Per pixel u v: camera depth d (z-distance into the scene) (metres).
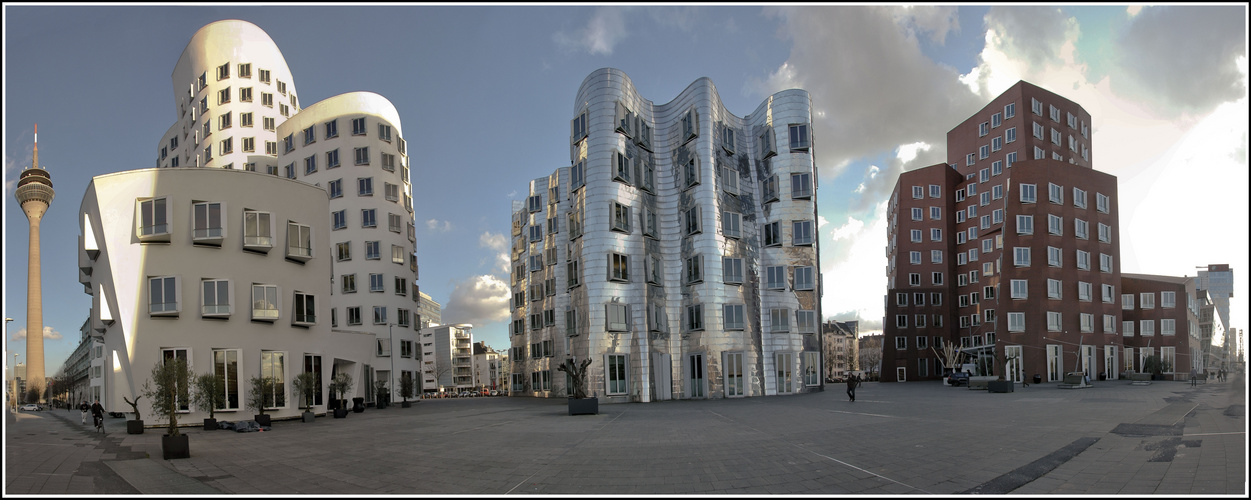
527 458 14.77
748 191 44.44
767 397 39.50
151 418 27.64
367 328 56.88
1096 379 57.31
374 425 26.31
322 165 59.69
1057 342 56.19
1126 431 16.62
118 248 28.64
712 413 27.00
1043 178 58.19
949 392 41.84
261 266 31.05
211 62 65.50
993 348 63.41
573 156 43.94
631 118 42.25
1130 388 40.22
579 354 40.75
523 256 73.62
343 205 58.50
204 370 28.72
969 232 79.31
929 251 80.44
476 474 12.78
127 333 28.00
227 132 63.69
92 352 57.50
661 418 24.97
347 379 37.06
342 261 57.78
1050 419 20.44
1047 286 56.59
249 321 30.22
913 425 19.94
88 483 12.32
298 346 32.34
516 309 74.06
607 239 40.12
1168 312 61.50
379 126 60.75
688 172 42.59
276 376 30.83
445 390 140.75
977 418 21.64
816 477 11.75
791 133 44.62
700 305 40.53
